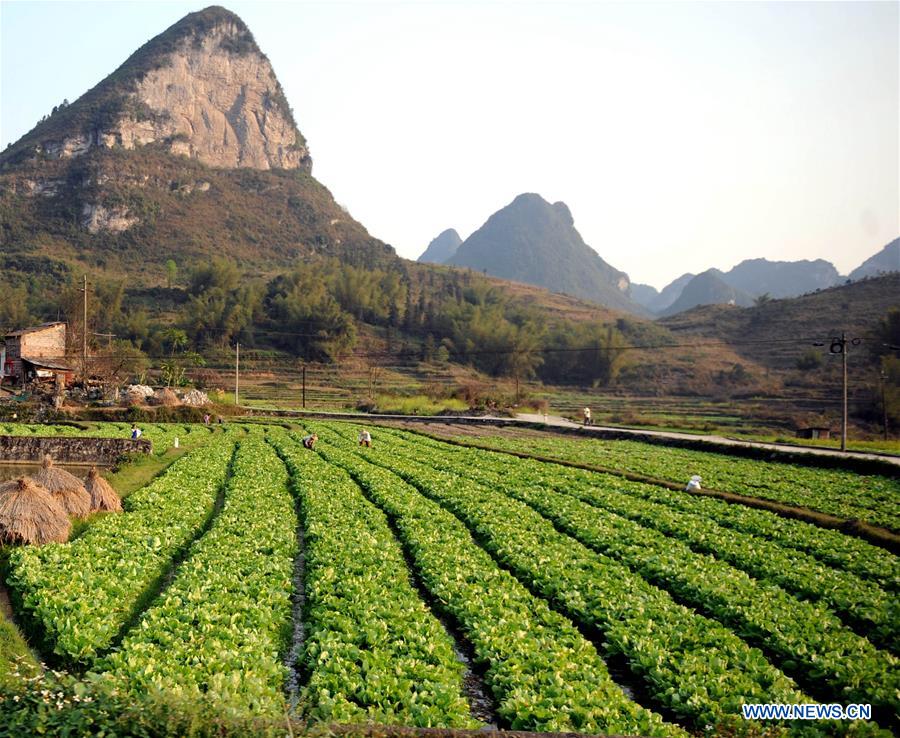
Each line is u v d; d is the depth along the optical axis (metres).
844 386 54.94
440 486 33.88
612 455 51.06
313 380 123.38
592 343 150.62
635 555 21.58
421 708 11.68
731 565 22.05
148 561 19.95
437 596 18.08
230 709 9.80
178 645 13.67
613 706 12.02
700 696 12.58
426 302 190.62
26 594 17.30
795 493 34.62
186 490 31.31
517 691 12.29
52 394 70.50
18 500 22.91
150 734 9.33
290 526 24.97
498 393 110.56
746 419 93.19
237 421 77.38
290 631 16.19
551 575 19.31
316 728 9.76
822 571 20.31
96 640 14.38
